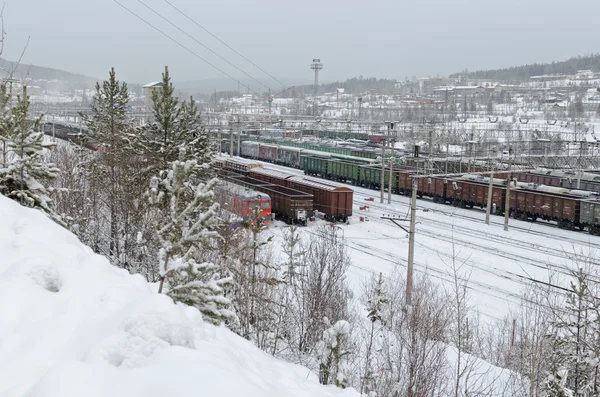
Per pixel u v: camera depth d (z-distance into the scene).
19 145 10.54
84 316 5.62
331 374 11.32
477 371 17.38
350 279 28.84
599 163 64.06
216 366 4.84
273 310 18.59
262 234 34.41
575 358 14.49
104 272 6.85
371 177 60.22
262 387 5.40
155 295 5.80
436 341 15.76
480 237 38.41
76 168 27.89
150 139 26.73
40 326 5.29
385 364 16.28
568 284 26.86
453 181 50.59
